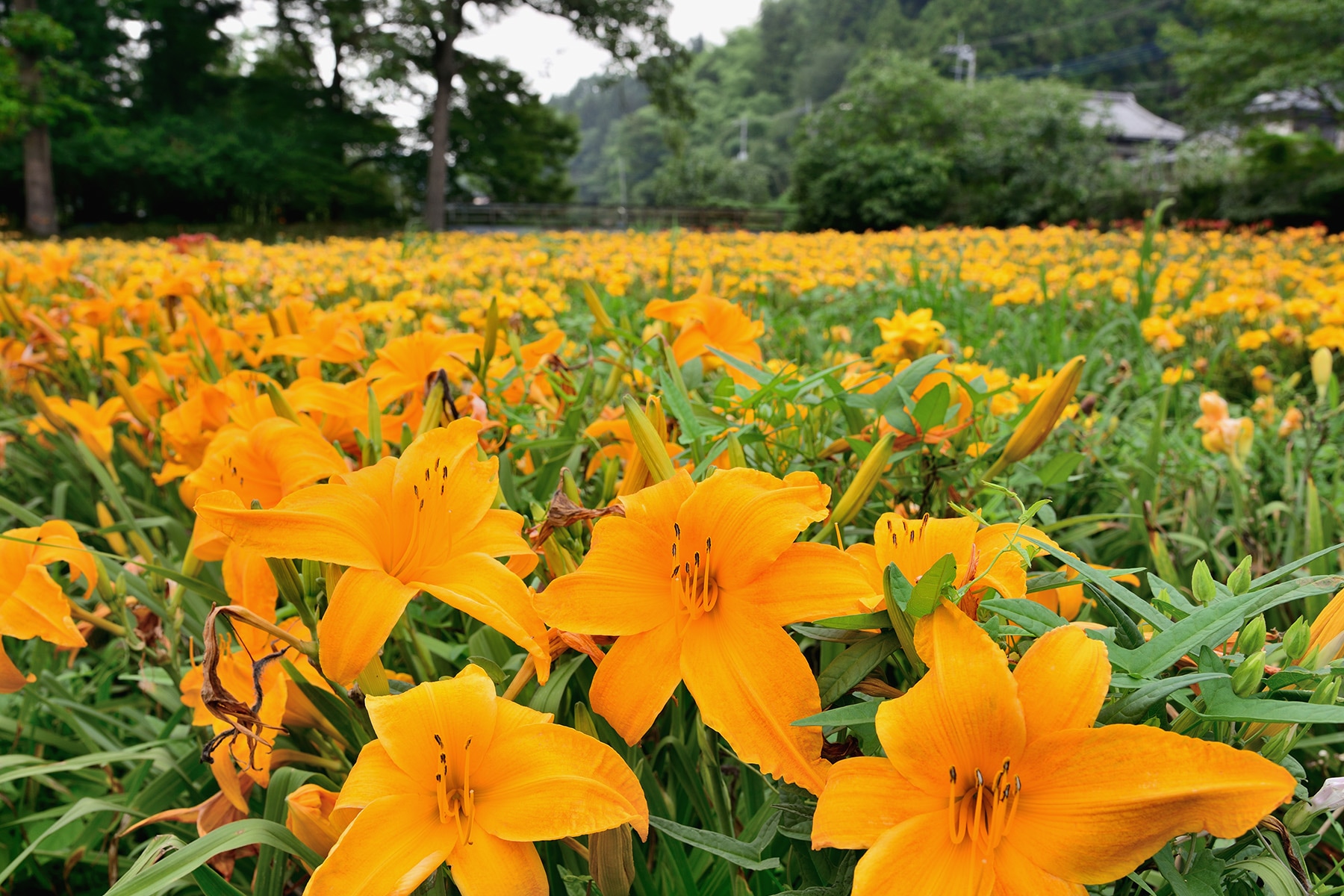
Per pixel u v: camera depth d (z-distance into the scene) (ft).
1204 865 2.59
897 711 2.42
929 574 2.41
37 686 5.72
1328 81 118.21
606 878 2.88
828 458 5.53
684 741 4.39
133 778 5.18
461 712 2.80
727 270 30.32
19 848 5.44
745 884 3.68
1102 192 104.88
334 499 3.01
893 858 2.30
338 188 137.28
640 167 398.21
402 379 5.98
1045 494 7.71
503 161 154.92
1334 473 9.26
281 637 3.15
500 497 3.54
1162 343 14.42
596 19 138.62
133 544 6.71
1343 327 13.85
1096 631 2.71
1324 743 4.76
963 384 4.75
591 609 2.88
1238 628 2.64
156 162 123.65
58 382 10.61
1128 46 339.57
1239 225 87.25
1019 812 2.40
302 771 3.76
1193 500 8.13
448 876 3.10
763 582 2.88
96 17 132.16
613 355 7.01
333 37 138.21
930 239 58.44
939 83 144.25
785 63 402.31
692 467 4.74
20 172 115.85
